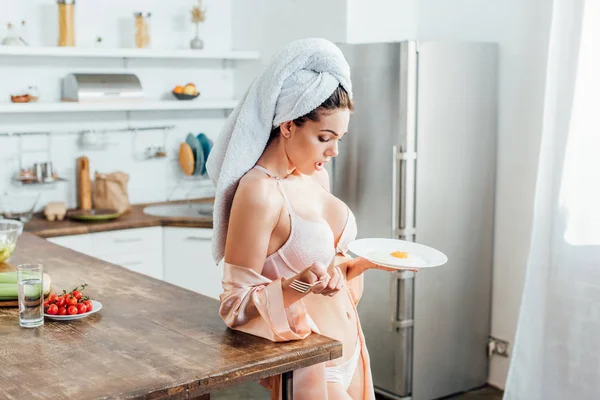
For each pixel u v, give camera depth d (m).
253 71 4.91
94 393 1.60
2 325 2.09
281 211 1.87
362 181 3.93
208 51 4.63
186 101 4.65
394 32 4.38
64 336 1.98
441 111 3.86
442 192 3.93
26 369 1.75
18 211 4.15
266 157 1.90
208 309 2.20
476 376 4.21
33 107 4.07
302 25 4.45
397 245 2.26
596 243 3.46
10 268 2.74
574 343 3.56
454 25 4.25
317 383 1.87
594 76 3.40
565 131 3.52
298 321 1.86
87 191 4.42
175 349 1.85
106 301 2.31
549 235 3.61
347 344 2.00
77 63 4.47
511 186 4.08
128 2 4.62
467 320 4.13
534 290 3.68
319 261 1.90
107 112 4.60
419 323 3.93
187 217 4.24
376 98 3.83
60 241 3.90
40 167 4.32
